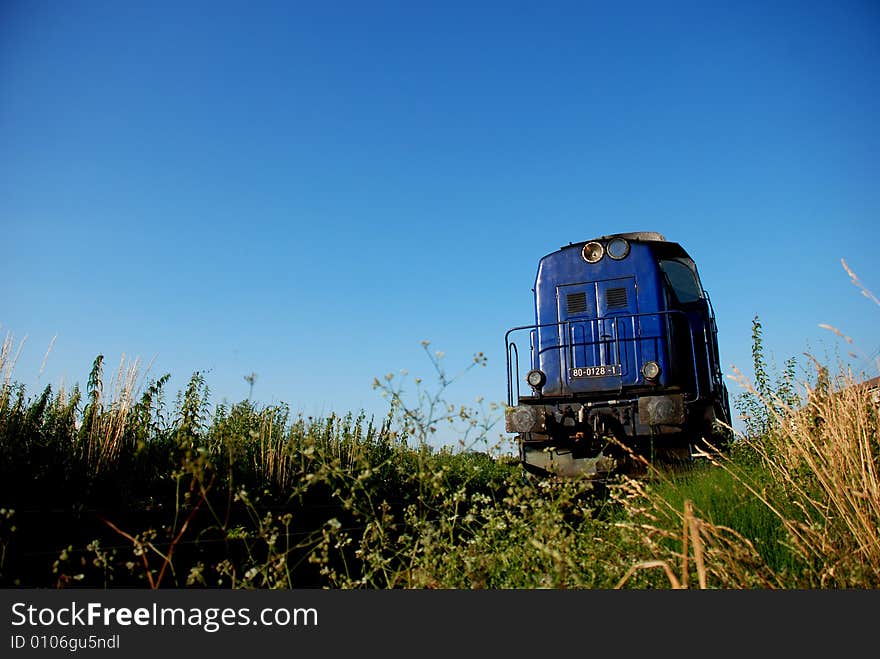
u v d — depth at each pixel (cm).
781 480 531
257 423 959
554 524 369
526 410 968
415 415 393
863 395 460
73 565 484
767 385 951
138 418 736
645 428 914
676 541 429
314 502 812
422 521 404
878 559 369
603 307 1058
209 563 527
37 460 678
